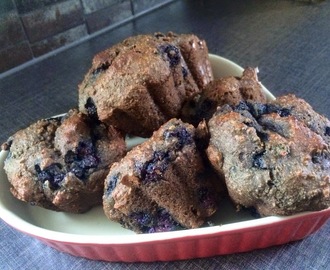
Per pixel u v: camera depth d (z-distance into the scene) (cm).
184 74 23
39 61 38
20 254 20
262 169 17
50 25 37
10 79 35
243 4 44
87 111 22
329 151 17
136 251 18
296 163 16
